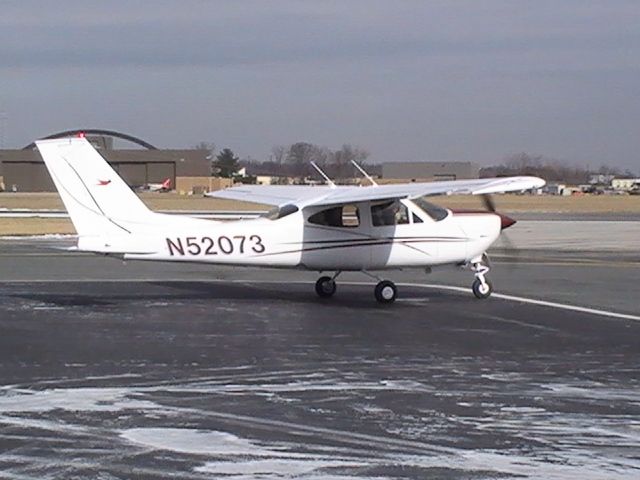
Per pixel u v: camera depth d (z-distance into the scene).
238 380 10.60
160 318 15.48
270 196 18.81
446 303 17.70
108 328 14.38
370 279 21.58
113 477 6.97
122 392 9.91
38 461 7.37
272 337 13.65
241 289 19.69
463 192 16.25
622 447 7.88
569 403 9.52
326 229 17.05
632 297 18.73
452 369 11.33
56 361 11.66
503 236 36.38
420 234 17.47
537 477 7.02
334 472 7.12
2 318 15.37
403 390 10.11
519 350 12.68
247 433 8.27
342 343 13.16
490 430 8.41
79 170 15.86
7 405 9.27
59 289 19.58
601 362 11.84
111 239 16.05
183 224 16.44
